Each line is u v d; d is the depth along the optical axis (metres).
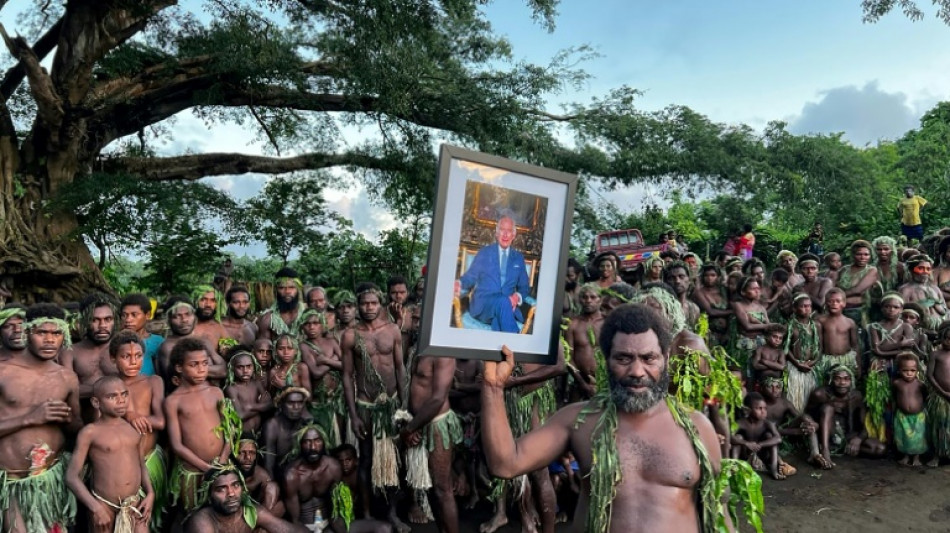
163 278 13.13
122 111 14.15
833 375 6.33
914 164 24.11
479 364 5.19
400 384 5.20
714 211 19.34
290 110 14.87
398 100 12.59
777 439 5.89
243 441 4.46
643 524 2.15
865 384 6.39
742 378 6.61
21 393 3.99
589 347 5.27
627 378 2.17
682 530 2.16
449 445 4.42
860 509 5.17
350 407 5.06
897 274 7.89
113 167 15.31
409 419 4.61
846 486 5.61
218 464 4.13
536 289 2.24
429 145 14.26
